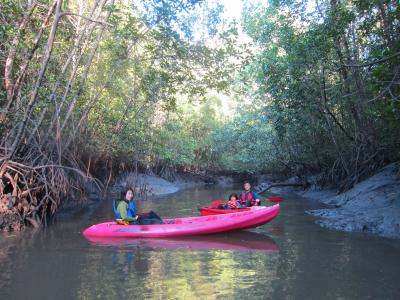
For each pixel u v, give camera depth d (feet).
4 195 30.83
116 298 15.66
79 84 39.93
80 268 19.86
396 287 16.81
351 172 51.37
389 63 27.22
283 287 16.90
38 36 28.32
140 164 77.97
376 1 34.81
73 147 45.16
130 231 28.12
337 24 42.60
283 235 28.68
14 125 31.14
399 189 37.63
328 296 15.87
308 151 66.59
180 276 18.49
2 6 27.35
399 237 26.94
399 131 38.29
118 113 55.98
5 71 29.63
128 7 45.98
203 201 56.24
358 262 20.70
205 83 48.85
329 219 34.83
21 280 17.94
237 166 115.44
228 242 26.55
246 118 83.97
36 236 28.35
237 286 17.06
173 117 91.45
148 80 49.73
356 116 48.60
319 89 48.91
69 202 44.65
